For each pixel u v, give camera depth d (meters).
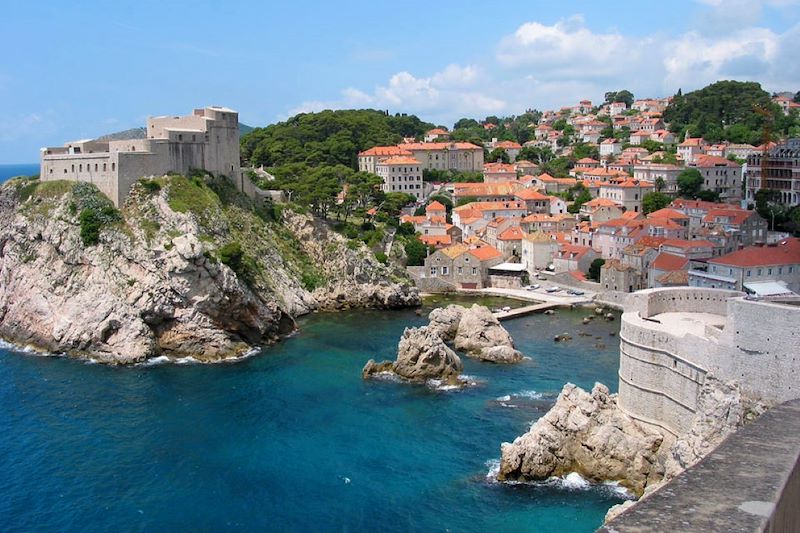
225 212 165.38
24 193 154.50
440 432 88.50
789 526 17.38
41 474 78.88
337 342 137.50
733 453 19.20
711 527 13.41
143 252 134.75
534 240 195.88
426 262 190.25
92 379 113.94
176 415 96.88
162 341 129.88
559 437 75.31
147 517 69.50
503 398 100.62
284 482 76.19
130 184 148.75
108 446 86.38
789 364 58.28
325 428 91.12
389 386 107.94
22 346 134.25
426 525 66.38
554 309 165.25
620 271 169.12
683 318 79.31
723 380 62.94
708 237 174.00
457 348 128.38
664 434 71.88
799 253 150.25
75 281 136.38
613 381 107.12
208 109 176.12
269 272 164.50
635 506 14.70
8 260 145.12
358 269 175.38
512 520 66.56
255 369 119.56
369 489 74.00
